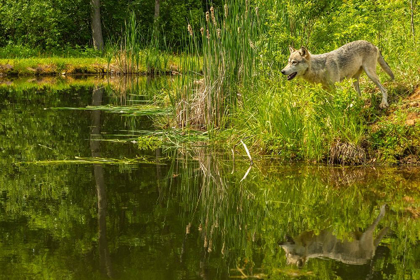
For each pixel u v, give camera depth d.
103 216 4.90
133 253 4.01
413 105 7.18
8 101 12.78
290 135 7.31
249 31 8.93
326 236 4.41
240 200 5.43
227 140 8.30
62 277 3.53
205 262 3.83
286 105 7.54
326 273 3.63
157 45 19.20
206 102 9.00
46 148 7.90
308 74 7.59
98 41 25.80
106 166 6.88
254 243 4.27
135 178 6.28
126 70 20.59
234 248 4.14
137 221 4.78
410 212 4.98
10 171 6.53
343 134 6.90
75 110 11.55
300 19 9.32
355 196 5.50
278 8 9.63
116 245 4.16
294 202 5.35
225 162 7.11
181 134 8.88
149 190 5.78
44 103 12.49
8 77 19.42
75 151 7.73
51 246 4.13
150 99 12.55
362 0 11.00
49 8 25.81
